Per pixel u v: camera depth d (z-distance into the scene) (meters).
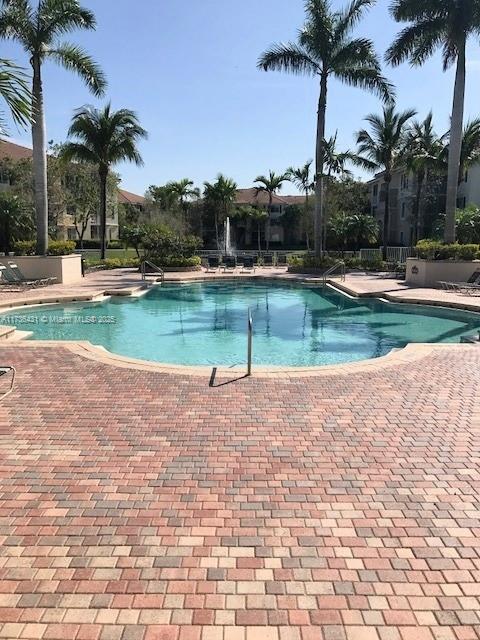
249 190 63.81
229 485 3.90
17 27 17.25
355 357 9.96
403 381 6.77
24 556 3.01
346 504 3.64
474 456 4.46
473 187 35.19
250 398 6.03
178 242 27.11
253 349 10.62
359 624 2.51
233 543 3.15
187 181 53.59
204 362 9.55
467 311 13.98
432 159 27.50
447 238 19.86
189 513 3.49
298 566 2.95
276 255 31.03
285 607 2.62
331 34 23.11
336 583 2.80
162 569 2.90
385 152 30.16
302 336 11.92
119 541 3.16
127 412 5.53
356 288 18.59
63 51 18.38
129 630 2.46
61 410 5.59
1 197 26.83
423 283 19.30
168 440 4.77
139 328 12.80
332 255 30.27
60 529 3.29
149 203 59.44
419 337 11.70
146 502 3.63
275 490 3.83
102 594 2.70
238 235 56.66
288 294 19.27
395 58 20.28
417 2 18.83
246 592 2.72
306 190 37.19
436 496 3.77
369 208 51.56
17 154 39.78
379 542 3.19
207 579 2.82
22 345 8.87
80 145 27.64
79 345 8.88
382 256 30.16
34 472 4.09
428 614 2.58
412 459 4.39
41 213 19.42
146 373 7.12
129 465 4.23
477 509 3.59
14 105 6.47
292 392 6.28
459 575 2.88
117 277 23.41
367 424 5.23
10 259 19.28
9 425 5.14
